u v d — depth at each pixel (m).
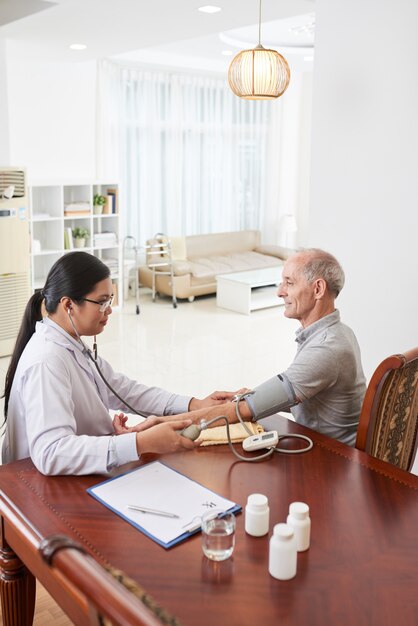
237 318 7.10
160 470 1.84
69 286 1.91
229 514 1.47
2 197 5.23
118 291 7.39
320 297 2.20
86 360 2.04
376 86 3.08
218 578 1.39
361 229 3.26
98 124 7.54
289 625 1.25
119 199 7.23
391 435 2.15
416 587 1.38
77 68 7.23
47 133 7.13
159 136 8.22
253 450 1.97
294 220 9.55
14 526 1.60
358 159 3.21
